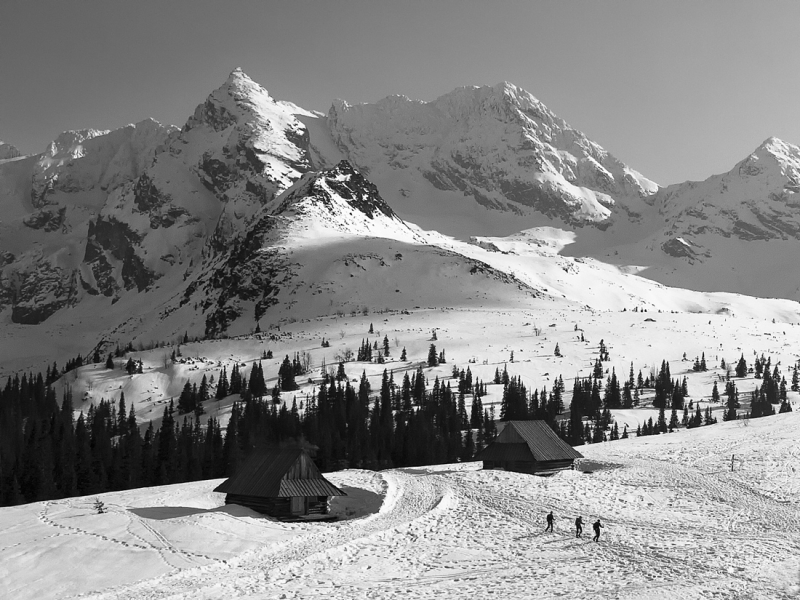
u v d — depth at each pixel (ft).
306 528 314.55
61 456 601.62
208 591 243.40
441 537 297.94
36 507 353.31
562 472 403.34
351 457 588.91
